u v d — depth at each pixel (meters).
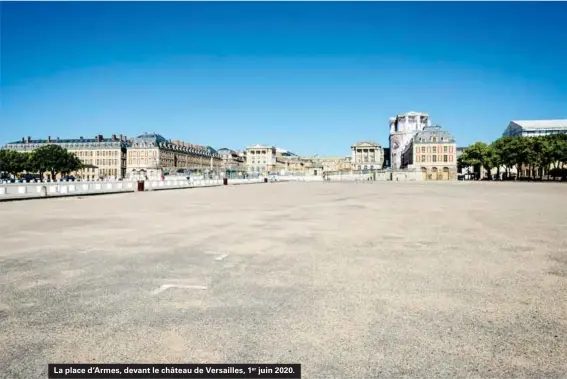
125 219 17.91
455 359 4.41
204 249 10.64
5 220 17.67
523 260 9.19
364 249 10.59
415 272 8.12
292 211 21.64
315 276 7.83
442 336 4.98
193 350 4.64
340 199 32.75
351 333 5.07
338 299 6.41
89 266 8.72
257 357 4.47
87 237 12.70
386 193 43.06
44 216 19.42
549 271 8.16
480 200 29.89
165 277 7.80
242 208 23.84
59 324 5.42
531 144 95.62
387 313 5.77
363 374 4.10
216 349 4.66
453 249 10.52
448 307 6.02
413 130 184.00
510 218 17.59
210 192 49.03
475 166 136.75
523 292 6.75
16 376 4.12
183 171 153.12
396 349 4.64
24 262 9.12
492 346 4.72
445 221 16.64
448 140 140.00
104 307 6.07
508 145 102.06
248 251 10.36
